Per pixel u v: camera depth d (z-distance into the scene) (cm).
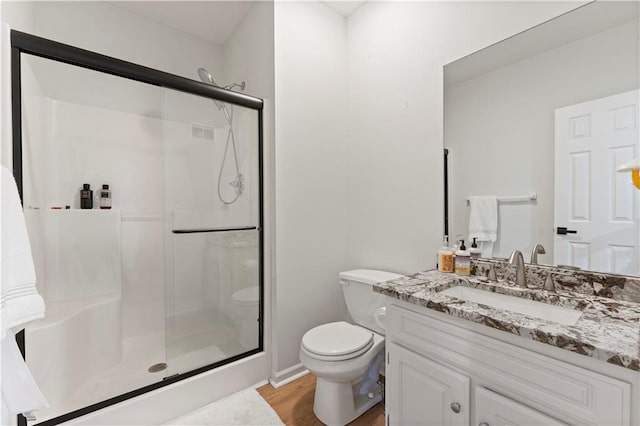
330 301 212
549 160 121
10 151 115
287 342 190
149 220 228
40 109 172
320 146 207
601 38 108
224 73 263
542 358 79
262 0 198
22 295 93
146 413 146
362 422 153
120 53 217
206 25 238
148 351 204
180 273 194
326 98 210
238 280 199
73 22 198
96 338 184
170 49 240
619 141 104
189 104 185
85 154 204
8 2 140
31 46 122
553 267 120
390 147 190
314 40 204
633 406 66
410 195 178
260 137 192
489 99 141
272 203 187
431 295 109
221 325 205
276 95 184
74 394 154
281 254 186
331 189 213
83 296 188
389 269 192
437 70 162
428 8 167
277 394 175
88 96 204
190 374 165
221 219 196
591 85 110
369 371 168
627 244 102
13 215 93
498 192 138
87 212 193
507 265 132
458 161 154
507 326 82
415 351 112
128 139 221
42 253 169
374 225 202
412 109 176
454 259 148
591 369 71
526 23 128
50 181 186
